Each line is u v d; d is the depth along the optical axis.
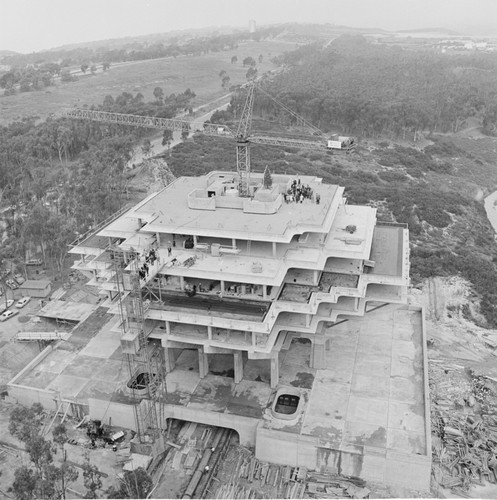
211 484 74.12
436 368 97.81
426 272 133.88
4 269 126.56
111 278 84.62
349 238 88.31
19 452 78.88
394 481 73.31
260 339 79.75
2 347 101.88
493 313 121.62
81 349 96.81
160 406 79.19
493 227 180.62
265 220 86.81
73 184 164.50
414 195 181.38
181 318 79.19
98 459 77.44
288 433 75.25
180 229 85.56
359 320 101.31
